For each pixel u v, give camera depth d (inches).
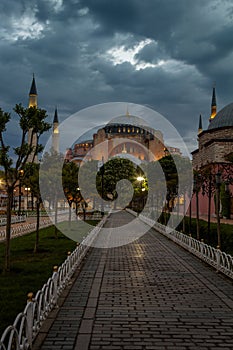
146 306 319.9
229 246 599.2
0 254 625.9
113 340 240.5
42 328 259.9
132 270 496.4
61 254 624.4
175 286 398.3
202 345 232.5
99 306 319.6
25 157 543.2
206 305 323.0
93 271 488.7
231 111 1839.3
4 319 280.5
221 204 1424.7
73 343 234.7
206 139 1815.9
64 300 339.0
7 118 469.1
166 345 232.5
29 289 374.3
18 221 1405.0
